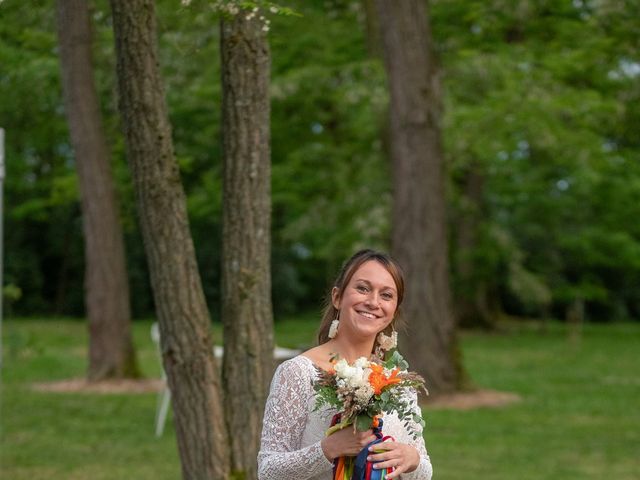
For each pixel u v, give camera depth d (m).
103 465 8.41
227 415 4.94
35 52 12.86
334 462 2.92
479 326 27.62
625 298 35.16
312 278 36.81
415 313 12.31
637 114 16.69
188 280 4.79
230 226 4.98
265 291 5.04
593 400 13.17
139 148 4.64
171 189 4.70
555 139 15.41
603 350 22.11
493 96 14.47
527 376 16.27
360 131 18.64
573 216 26.14
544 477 8.17
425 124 12.14
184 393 4.83
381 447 2.88
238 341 4.98
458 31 15.54
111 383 13.65
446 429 10.48
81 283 33.78
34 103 15.00
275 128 18.94
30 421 10.72
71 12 8.29
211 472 4.84
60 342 22.36
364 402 2.83
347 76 16.80
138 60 4.56
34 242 33.56
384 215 16.52
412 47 12.03
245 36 4.88
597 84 16.27
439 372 12.36
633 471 8.49
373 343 3.22
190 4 4.44
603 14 13.89
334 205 19.47
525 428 10.67
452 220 25.61
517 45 15.08
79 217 32.41
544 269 27.47
